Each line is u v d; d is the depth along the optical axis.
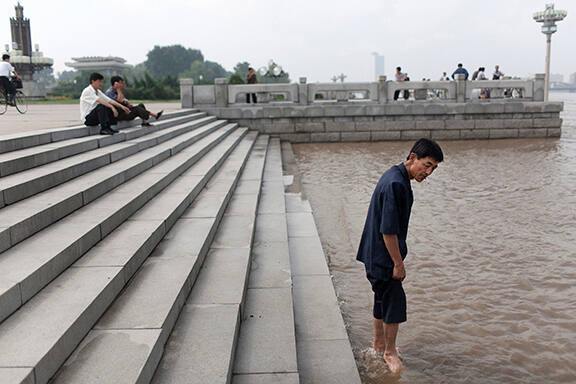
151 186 5.74
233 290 3.88
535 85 18.33
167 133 9.59
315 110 17.59
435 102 18.22
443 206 8.35
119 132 8.02
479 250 6.14
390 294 3.37
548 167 11.99
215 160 8.87
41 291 3.08
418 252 6.10
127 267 3.60
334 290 4.71
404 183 3.19
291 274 4.94
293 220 7.28
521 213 7.82
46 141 6.22
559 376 3.48
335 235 6.93
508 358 3.72
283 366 3.09
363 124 17.75
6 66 12.38
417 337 4.04
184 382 2.65
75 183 5.09
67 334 2.59
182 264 4.00
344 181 10.77
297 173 11.11
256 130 17.67
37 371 2.26
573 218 7.47
